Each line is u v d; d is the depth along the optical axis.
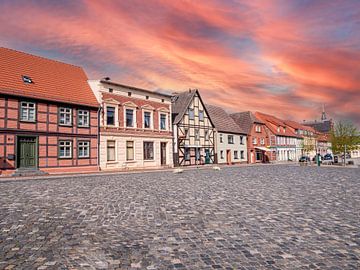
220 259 5.05
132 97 34.50
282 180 18.67
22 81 26.09
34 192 12.99
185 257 5.16
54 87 28.25
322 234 6.43
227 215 8.28
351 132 53.12
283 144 70.81
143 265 4.84
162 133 38.06
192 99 43.59
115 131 32.34
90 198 11.24
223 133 49.78
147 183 17.02
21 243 5.96
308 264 4.81
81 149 29.31
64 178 21.50
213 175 23.53
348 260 4.96
